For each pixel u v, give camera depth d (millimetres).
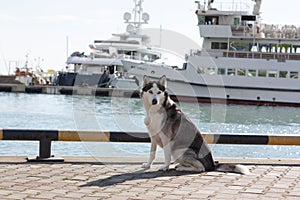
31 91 55562
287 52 49250
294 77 48969
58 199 6539
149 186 7520
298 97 49000
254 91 49156
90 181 7754
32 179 7746
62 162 9344
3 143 17734
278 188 7523
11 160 9383
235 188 7477
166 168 8867
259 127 29125
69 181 7691
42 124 27312
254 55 49250
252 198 6844
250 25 50156
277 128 28875
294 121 34406
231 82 49250
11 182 7473
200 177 8297
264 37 49312
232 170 8844
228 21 50188
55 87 54594
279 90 49031
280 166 9562
